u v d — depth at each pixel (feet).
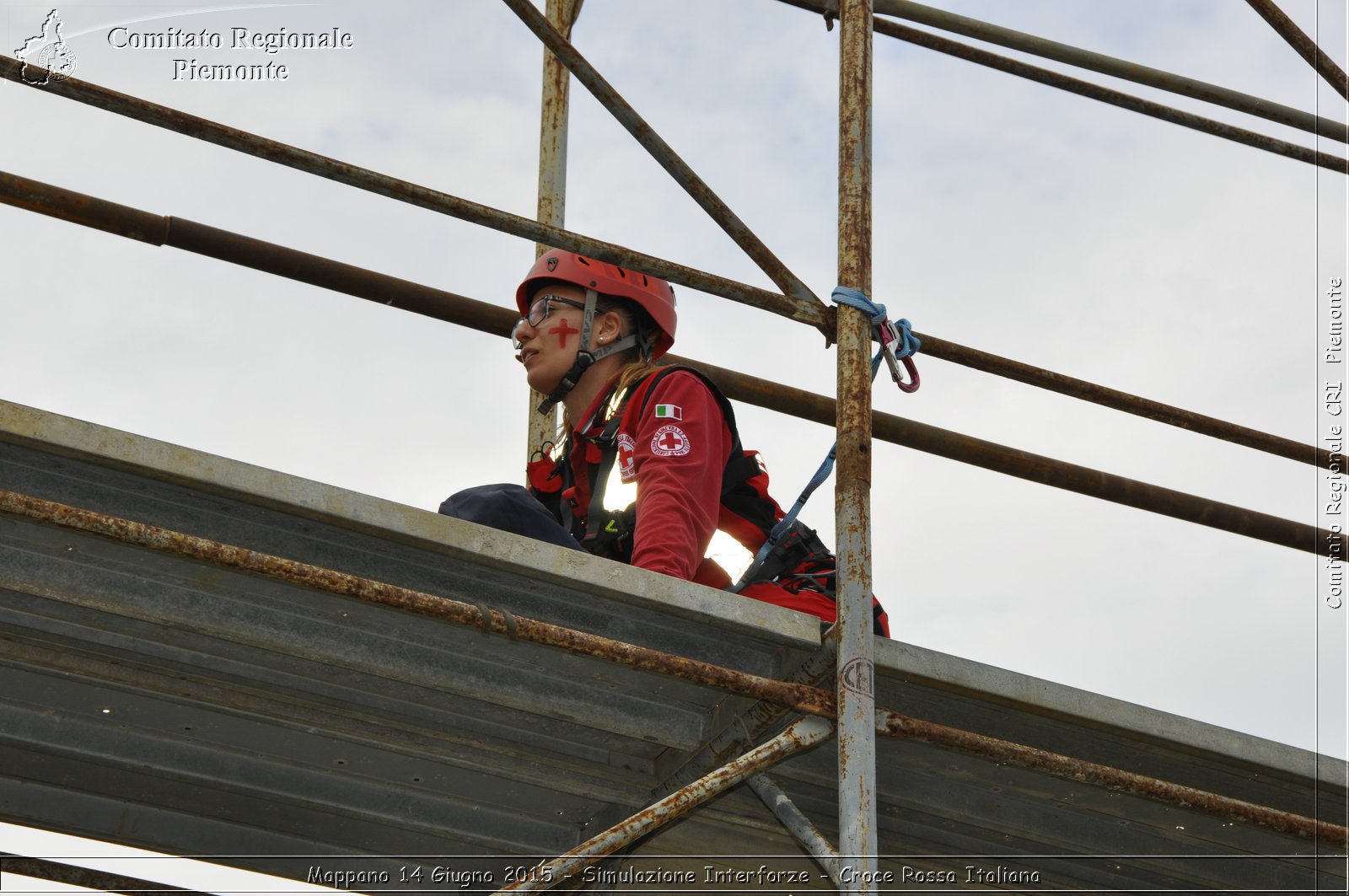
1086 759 23.86
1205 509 33.55
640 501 23.79
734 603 20.61
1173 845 26.17
